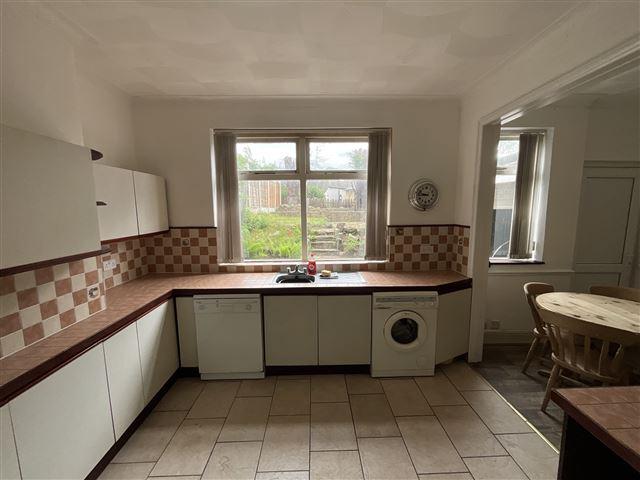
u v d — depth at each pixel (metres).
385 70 2.13
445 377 2.48
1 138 1.12
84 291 1.73
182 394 2.28
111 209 1.99
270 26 1.61
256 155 2.96
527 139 2.85
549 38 1.66
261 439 1.83
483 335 2.76
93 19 1.52
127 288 2.38
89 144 2.16
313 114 2.75
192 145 2.76
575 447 1.00
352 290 2.39
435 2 1.42
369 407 2.12
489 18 1.53
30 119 1.44
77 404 1.42
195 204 2.84
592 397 1.00
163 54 1.89
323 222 3.05
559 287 2.99
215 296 2.36
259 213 3.03
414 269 2.98
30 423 1.18
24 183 1.21
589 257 3.10
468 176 2.62
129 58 1.94
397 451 1.73
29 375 1.18
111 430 1.66
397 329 2.51
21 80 1.39
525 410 2.07
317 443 1.79
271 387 2.36
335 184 3.00
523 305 3.02
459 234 2.80
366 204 2.97
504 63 2.03
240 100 2.71
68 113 1.64
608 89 2.50
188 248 2.89
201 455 1.71
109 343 1.64
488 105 2.28
